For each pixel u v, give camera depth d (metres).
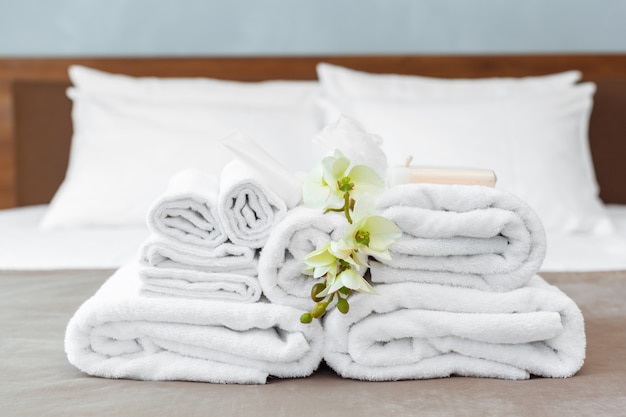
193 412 0.91
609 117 2.68
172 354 1.04
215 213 1.04
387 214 1.01
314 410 0.91
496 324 1.01
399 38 2.80
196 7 2.81
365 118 2.36
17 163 2.75
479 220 1.00
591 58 2.74
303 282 1.04
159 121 2.38
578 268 1.78
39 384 1.00
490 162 2.25
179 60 2.76
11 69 2.77
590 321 1.30
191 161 2.29
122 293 1.05
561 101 2.42
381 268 1.03
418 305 1.02
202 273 1.03
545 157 2.27
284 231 1.01
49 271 1.66
